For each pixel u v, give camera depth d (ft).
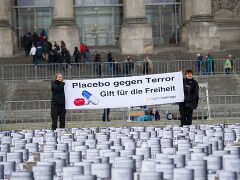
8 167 62.44
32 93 256.11
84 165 57.57
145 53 341.41
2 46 344.90
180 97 140.77
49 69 274.16
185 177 51.42
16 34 380.37
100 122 180.96
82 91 143.95
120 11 397.39
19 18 391.65
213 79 262.26
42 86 259.39
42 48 312.29
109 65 266.98
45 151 75.41
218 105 204.13
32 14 392.68
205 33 343.05
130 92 144.36
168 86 141.79
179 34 391.24
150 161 58.49
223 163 60.34
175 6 393.91
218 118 187.32
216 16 396.37
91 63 268.21
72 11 347.77
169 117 192.95
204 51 342.85
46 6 392.88
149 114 184.34
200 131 96.07
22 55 346.54
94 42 395.75
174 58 328.29
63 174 55.16
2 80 262.88
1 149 78.74
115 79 144.25
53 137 93.86
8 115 202.90
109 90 144.36
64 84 142.20
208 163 60.29
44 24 393.70
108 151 68.44
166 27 395.34
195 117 200.54
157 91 143.13
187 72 139.13
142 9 345.31
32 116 204.64
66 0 344.08
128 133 99.09
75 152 68.64
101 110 202.08
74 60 312.71
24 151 73.87
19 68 274.98
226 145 88.07
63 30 341.21
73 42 342.03
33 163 78.69
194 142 90.33
